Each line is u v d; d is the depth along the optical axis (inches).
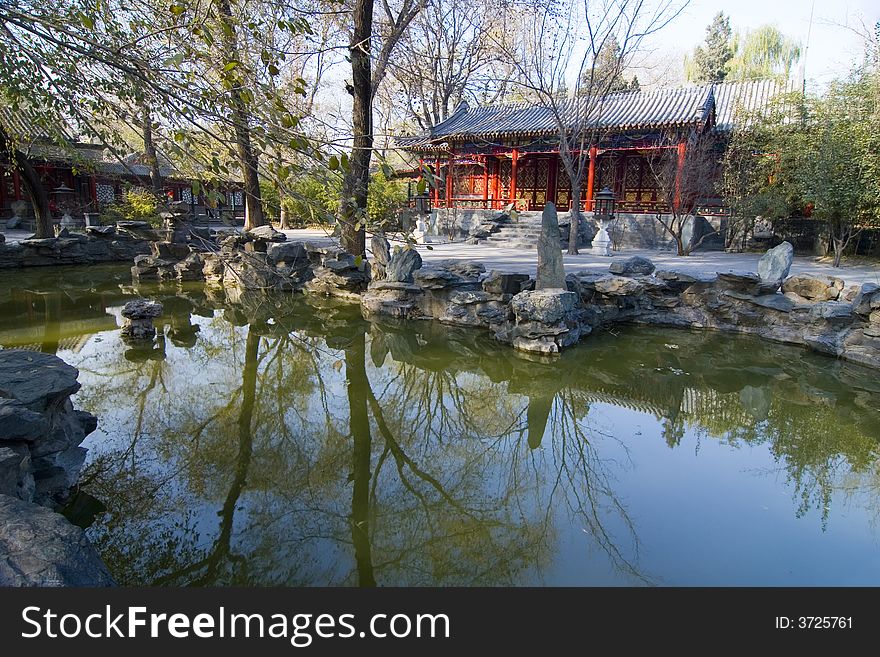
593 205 927.7
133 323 423.8
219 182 155.8
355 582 167.5
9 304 537.3
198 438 268.5
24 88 239.5
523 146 978.1
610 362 384.5
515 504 217.6
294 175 145.4
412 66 901.8
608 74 727.1
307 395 334.3
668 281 455.8
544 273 413.1
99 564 109.8
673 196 786.2
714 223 814.5
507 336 411.5
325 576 170.1
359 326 472.1
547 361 383.2
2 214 1206.3
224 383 348.2
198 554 179.6
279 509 209.8
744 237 794.8
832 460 253.1
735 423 297.4
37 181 752.3
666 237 821.2
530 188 1173.1
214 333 456.1
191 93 135.3
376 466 249.9
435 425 300.5
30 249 731.4
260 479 232.2
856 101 626.2
